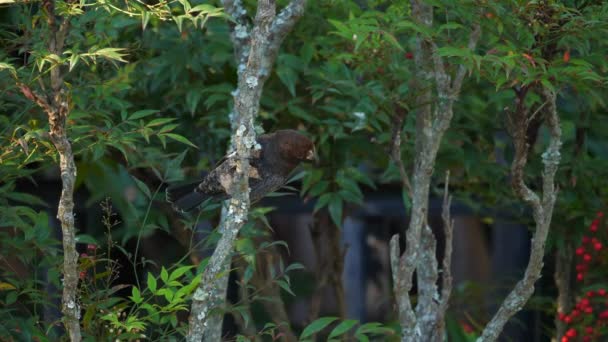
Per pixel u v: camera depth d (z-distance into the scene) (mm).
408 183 7762
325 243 11000
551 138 7074
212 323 7363
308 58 9328
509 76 6730
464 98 9961
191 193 7270
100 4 5816
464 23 7582
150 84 10031
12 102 8172
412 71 8461
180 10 9156
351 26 6637
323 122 9352
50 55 5332
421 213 7438
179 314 9148
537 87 6926
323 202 9289
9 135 7172
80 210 12156
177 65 9336
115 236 13086
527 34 6684
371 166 12648
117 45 8812
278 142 6953
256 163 6965
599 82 7000
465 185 10750
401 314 7398
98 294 6824
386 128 9891
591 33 6641
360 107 9047
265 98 9562
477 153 9852
